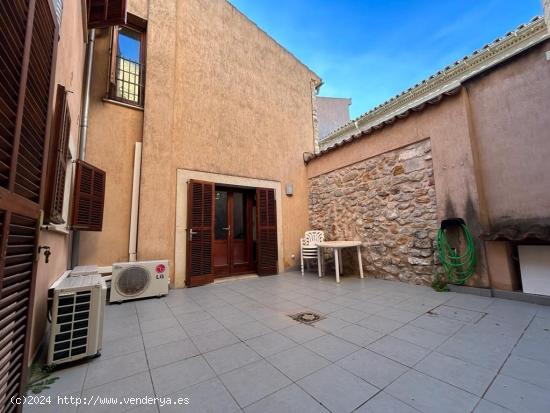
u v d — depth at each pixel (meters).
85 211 3.07
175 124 4.36
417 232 3.79
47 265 2.03
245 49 5.58
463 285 3.22
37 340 1.80
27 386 1.44
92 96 3.81
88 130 3.71
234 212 5.20
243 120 5.30
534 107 2.78
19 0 0.92
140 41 4.41
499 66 3.07
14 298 0.98
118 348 1.92
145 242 3.80
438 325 2.21
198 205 4.30
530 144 2.80
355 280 4.30
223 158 4.89
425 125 3.75
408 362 1.63
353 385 1.41
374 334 2.08
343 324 2.32
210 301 3.22
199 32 4.85
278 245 5.49
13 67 0.89
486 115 3.17
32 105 1.13
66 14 2.18
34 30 1.10
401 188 4.08
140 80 4.28
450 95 3.46
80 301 1.76
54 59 1.38
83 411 1.24
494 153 3.08
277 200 5.66
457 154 3.35
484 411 1.18
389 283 3.95
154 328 2.31
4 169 0.87
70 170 2.91
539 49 2.78
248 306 2.97
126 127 4.02
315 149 6.69
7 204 0.86
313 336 2.08
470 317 2.36
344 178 5.25
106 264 3.62
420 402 1.25
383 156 4.43
